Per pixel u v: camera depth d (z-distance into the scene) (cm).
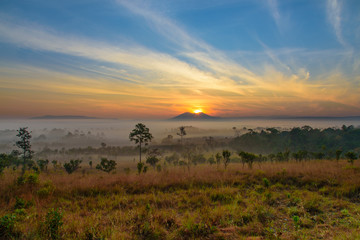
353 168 1151
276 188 845
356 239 425
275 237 444
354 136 9656
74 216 571
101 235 448
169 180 971
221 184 890
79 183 931
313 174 993
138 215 558
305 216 564
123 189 862
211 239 448
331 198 710
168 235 465
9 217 483
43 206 674
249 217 553
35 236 441
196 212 599
